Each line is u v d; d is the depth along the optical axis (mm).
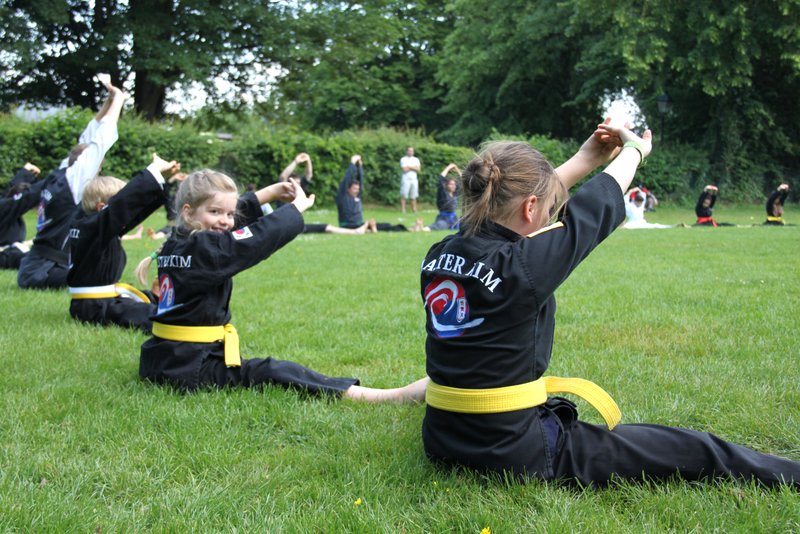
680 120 30391
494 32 31391
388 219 19516
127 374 3617
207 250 3230
